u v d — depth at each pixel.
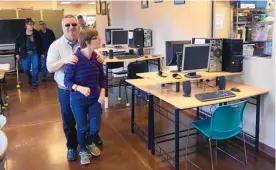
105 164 3.00
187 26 4.70
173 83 3.29
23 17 8.52
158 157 3.14
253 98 3.25
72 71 2.65
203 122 2.94
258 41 3.50
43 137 3.70
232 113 2.64
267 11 3.51
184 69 3.16
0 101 4.75
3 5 9.30
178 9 4.93
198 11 4.37
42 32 7.05
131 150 3.31
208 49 3.26
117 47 6.25
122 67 6.07
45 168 2.92
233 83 3.48
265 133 3.18
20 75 8.05
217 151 3.26
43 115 4.58
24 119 4.39
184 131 3.58
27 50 6.47
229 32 3.99
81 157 3.00
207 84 3.52
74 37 2.78
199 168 2.89
